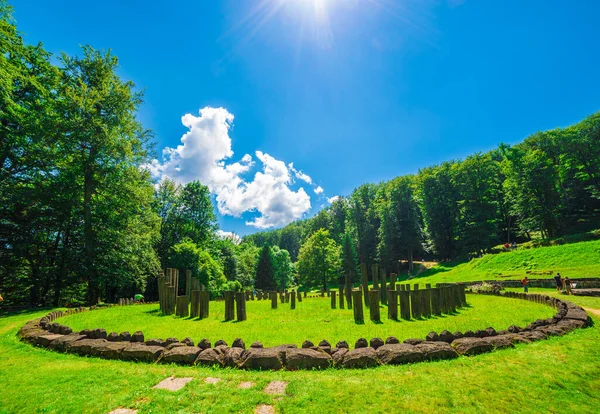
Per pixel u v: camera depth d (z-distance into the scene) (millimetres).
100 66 23656
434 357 6262
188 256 33938
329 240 56062
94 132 21688
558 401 4578
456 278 33938
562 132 53250
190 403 4641
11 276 21156
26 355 7086
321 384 5156
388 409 4391
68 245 22641
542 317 11203
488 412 4293
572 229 47406
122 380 5453
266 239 138750
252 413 4359
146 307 16750
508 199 53312
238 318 11828
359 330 9438
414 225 55656
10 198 19281
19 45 19594
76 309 14562
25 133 19938
